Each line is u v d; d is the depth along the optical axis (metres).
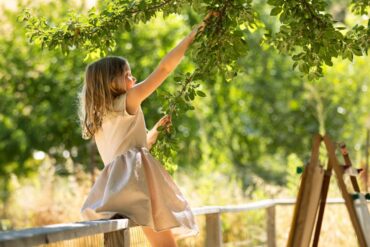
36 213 11.34
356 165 13.34
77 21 6.33
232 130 18.81
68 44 6.29
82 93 5.58
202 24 5.55
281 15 5.91
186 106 5.73
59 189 12.41
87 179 12.51
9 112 15.98
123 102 5.32
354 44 6.14
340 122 18.45
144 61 14.04
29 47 15.53
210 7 5.60
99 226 4.54
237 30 5.61
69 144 15.70
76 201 11.30
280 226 10.98
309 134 19.25
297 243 5.22
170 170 6.07
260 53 18.89
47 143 15.88
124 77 5.45
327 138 5.36
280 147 19.55
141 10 6.16
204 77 5.60
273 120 19.53
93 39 6.25
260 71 19.05
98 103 5.40
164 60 5.41
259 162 19.39
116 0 6.27
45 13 14.36
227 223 10.10
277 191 12.38
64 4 14.40
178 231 5.50
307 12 5.86
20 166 16.12
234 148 18.94
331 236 10.59
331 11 20.05
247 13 5.84
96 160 14.40
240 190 11.93
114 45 6.37
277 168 19.23
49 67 15.29
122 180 5.20
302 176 5.29
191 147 15.46
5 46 15.68
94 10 6.34
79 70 15.12
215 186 12.14
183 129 15.43
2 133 16.14
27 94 15.63
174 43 14.34
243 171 18.42
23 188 12.69
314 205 5.27
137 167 5.22
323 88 18.22
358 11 6.87
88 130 5.50
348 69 18.02
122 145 5.32
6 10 15.70
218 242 7.30
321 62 6.08
